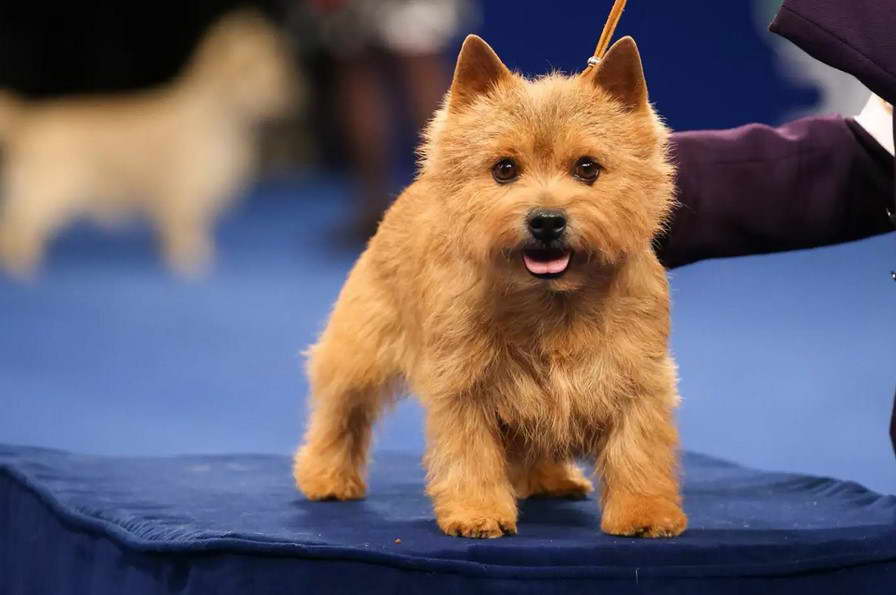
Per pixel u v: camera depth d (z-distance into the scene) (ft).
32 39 72.33
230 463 21.95
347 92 59.67
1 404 34.76
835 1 15.57
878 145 18.67
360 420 19.10
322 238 66.28
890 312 47.57
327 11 57.98
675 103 57.00
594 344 15.62
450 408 16.03
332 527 16.34
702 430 31.35
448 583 14.17
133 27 73.36
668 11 56.59
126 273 59.41
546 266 14.98
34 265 59.31
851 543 15.10
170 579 15.21
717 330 44.96
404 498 19.01
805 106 55.06
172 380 38.34
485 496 15.87
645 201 15.49
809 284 54.75
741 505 18.47
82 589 16.99
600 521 16.96
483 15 60.18
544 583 14.14
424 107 56.24
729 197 18.92
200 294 53.47
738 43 56.54
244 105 61.57
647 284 15.72
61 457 21.56
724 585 14.37
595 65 16.53
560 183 15.11
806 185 19.01
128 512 17.17
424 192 17.60
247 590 14.52
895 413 17.24
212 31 68.03
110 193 60.49
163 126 60.03
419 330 17.17
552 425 15.87
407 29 55.62
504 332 15.71
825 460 28.27
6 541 19.80
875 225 19.38
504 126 15.40
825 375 37.42
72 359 41.19
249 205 80.12
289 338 44.80
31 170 59.06
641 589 14.24
